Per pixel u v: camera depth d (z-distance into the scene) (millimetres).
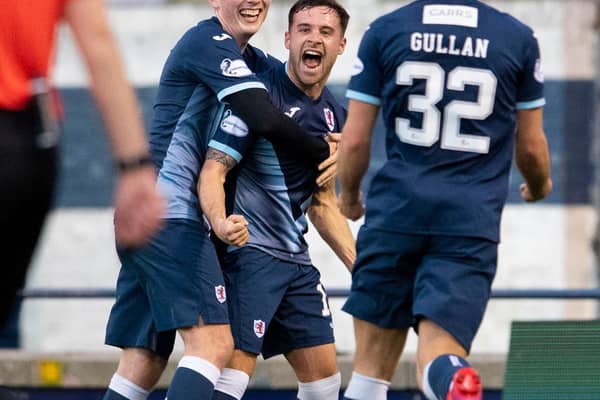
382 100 13320
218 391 14836
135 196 8617
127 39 33188
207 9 33094
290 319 15453
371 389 13828
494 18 13062
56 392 20422
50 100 9109
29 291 19797
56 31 9211
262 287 14992
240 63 14742
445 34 12938
